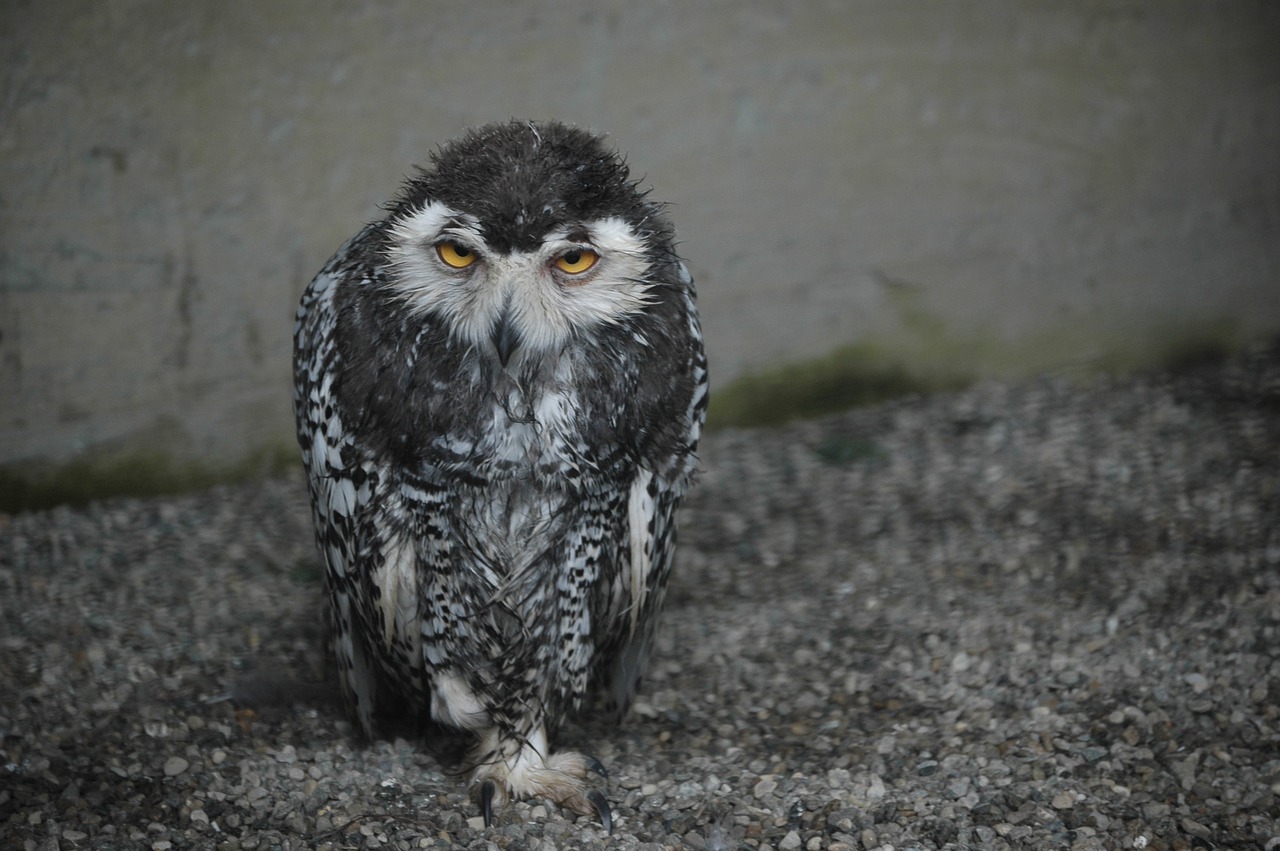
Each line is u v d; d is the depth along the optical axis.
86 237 9.54
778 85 10.87
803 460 10.88
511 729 6.27
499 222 5.48
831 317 11.55
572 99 10.46
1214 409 11.22
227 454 10.33
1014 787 6.23
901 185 11.39
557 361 5.72
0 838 5.67
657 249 5.90
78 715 6.89
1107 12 11.41
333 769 6.37
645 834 5.94
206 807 5.99
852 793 6.22
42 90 9.23
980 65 11.27
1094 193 11.86
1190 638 7.46
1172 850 5.72
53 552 9.09
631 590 6.28
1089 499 9.67
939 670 7.55
